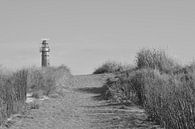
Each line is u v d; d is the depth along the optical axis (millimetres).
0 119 11359
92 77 23172
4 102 12500
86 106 14844
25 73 16438
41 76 19031
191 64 19156
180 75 16594
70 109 14141
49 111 13664
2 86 13273
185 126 9578
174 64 20531
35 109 13969
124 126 11094
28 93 16938
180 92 10844
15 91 14023
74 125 11508
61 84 20250
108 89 17766
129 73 19172
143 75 16766
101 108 14266
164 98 11250
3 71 15547
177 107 9953
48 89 17656
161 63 20250
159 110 11188
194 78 14055
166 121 10445
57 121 12055
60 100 16312
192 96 10125
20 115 12672
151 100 12148
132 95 15750
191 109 9586
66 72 25359
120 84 17797
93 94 17906
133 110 13656
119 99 15812
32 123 11703
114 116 12539
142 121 11672
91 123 11695
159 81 15000
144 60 20719
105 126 11203
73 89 19422
